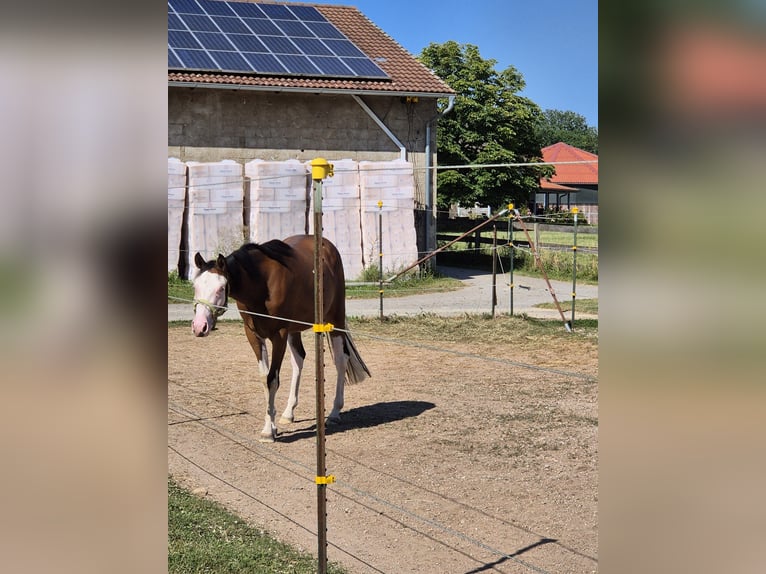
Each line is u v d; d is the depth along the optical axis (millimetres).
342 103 20375
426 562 4094
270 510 4887
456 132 30578
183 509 4758
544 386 8680
